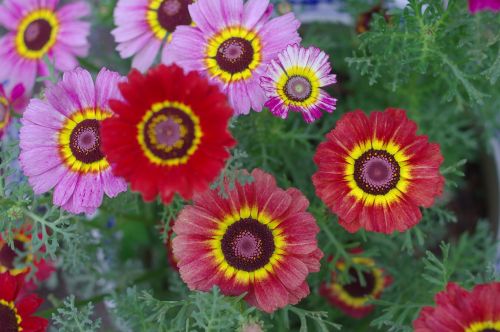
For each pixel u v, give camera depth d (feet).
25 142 1.26
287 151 1.62
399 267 1.59
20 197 1.31
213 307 1.20
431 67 1.57
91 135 1.23
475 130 1.85
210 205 1.24
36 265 1.56
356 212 1.23
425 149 1.22
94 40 2.01
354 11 1.69
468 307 1.11
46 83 1.50
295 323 1.64
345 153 1.23
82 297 1.92
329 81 1.21
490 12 1.40
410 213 1.22
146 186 1.10
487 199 1.82
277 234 1.24
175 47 1.29
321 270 1.46
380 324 1.36
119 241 1.80
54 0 1.56
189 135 1.11
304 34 1.75
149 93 1.11
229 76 1.27
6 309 1.28
